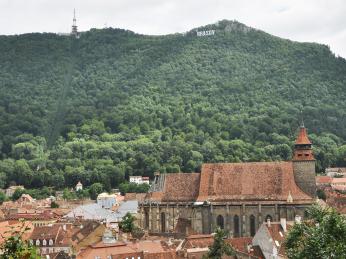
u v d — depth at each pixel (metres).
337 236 130.25
